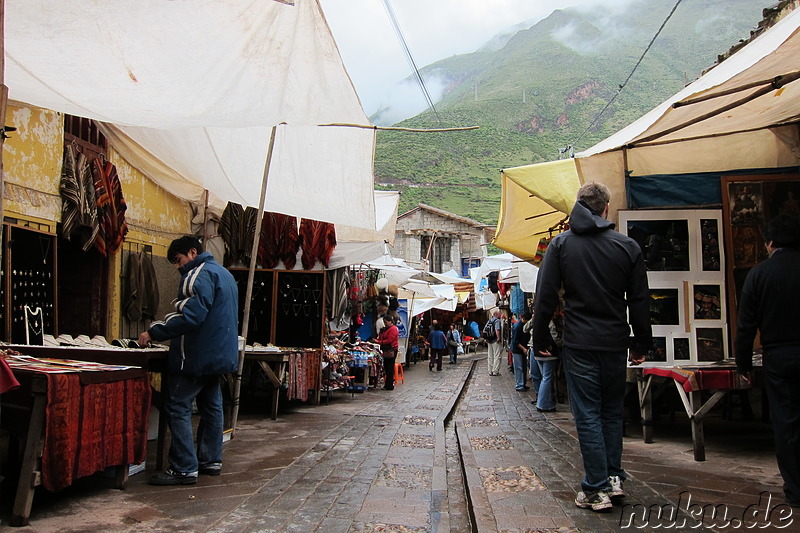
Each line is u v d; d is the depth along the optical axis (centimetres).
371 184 782
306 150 761
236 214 1141
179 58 442
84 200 716
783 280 446
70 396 415
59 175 687
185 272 526
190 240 537
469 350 3938
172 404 516
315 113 506
